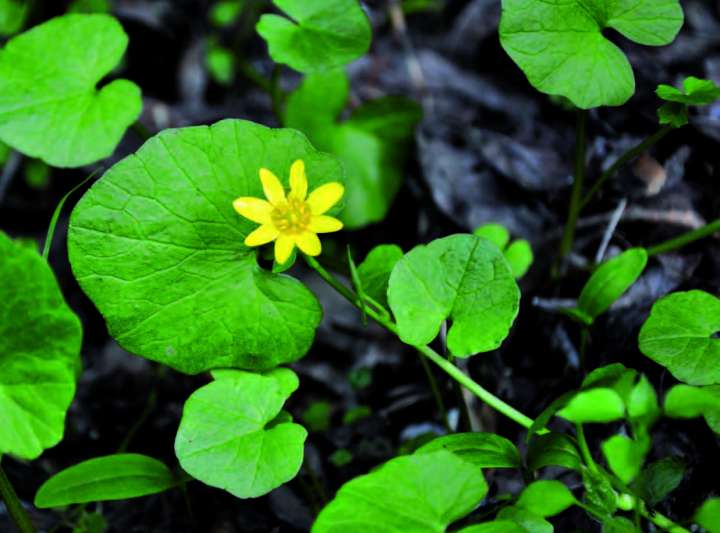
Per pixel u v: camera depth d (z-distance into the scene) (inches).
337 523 14.7
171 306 16.1
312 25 18.1
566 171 20.4
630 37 16.7
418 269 16.0
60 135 17.6
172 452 19.2
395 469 14.9
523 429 18.1
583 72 16.6
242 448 15.4
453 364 16.4
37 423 15.3
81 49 18.0
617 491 15.6
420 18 25.3
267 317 16.2
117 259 16.0
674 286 18.3
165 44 24.9
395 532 14.7
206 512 18.2
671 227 18.9
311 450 18.8
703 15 22.3
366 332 20.3
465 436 15.8
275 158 16.3
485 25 24.0
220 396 15.7
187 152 16.2
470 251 16.0
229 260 16.2
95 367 20.2
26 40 17.9
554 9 16.7
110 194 16.0
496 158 20.9
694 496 16.5
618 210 19.3
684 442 16.9
